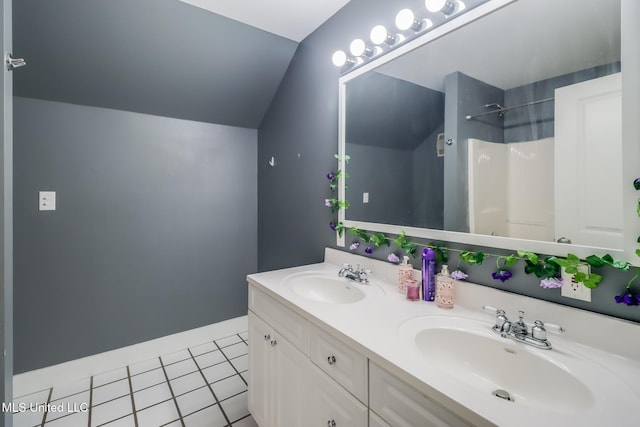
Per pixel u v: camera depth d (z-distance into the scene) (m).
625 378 0.71
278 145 2.37
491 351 0.90
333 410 0.97
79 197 1.95
